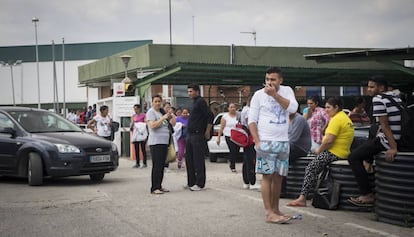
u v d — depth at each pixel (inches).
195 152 416.2
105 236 269.1
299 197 354.6
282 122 282.5
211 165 667.4
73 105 2185.0
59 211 334.3
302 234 266.5
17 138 471.2
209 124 417.1
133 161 722.2
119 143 807.7
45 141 455.2
